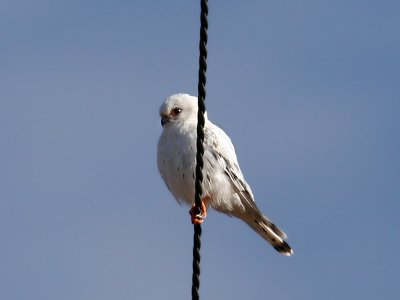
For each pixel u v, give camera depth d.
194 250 10.12
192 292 10.20
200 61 9.74
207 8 9.59
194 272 10.16
